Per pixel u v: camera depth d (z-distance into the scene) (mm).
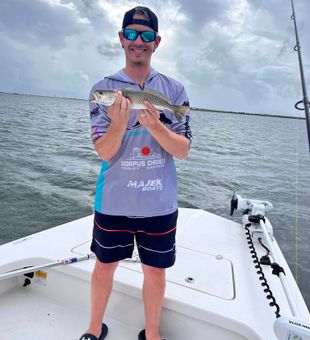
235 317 1868
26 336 2037
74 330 2113
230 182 8961
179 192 7672
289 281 2334
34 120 23234
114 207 1837
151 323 1920
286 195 7938
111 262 1926
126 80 1894
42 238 2781
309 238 5418
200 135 21297
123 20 1871
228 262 2520
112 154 1800
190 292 2090
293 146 18688
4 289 2443
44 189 7262
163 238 1867
